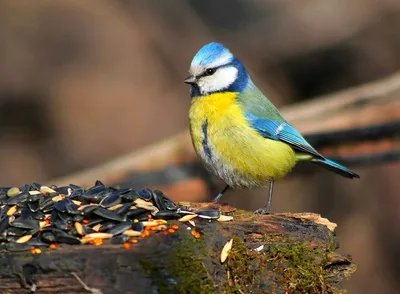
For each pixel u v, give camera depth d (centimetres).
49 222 619
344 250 1597
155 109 1788
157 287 577
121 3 1922
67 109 1792
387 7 1747
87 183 1121
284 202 1623
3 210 638
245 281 626
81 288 570
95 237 599
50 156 1762
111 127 1772
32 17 1883
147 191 665
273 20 1820
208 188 1102
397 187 1623
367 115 1054
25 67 1833
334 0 1798
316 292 642
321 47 1770
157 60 1856
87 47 1869
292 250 643
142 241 592
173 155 1096
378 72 1756
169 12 1884
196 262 591
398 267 1587
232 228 640
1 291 571
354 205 1630
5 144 1775
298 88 1797
